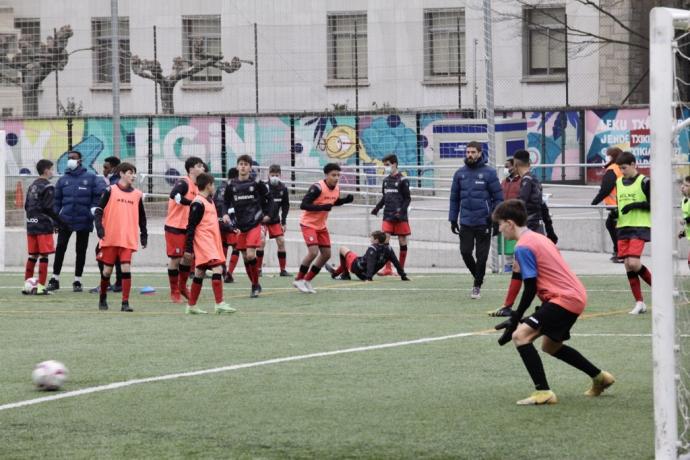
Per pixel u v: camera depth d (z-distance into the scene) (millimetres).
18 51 62906
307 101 70000
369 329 23047
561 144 61469
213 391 16734
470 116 58125
